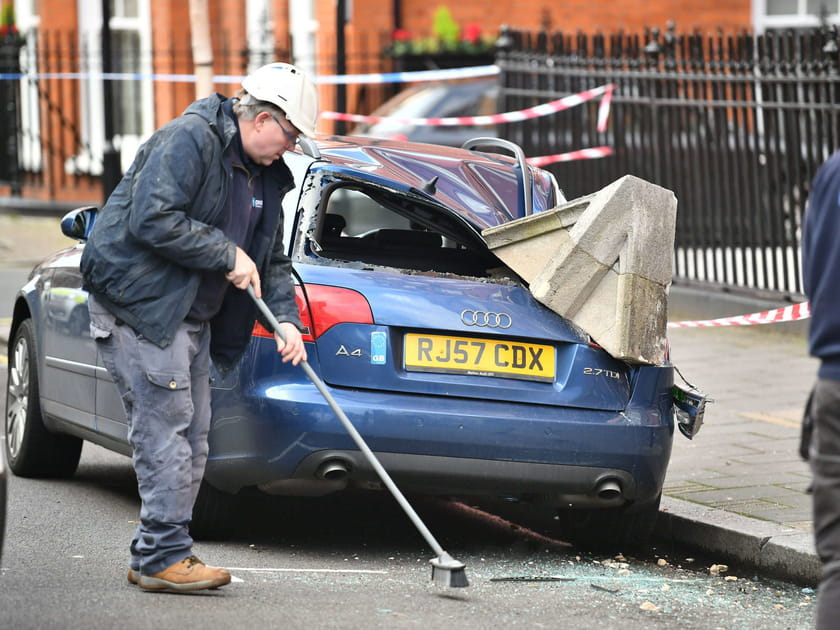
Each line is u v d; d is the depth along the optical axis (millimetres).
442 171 15984
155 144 12367
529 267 14523
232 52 49594
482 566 14734
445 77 40594
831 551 9656
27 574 13305
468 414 13789
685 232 31891
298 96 12562
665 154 32312
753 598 13820
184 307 12453
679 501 16531
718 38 30797
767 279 29844
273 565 14133
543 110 35531
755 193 29906
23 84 51438
